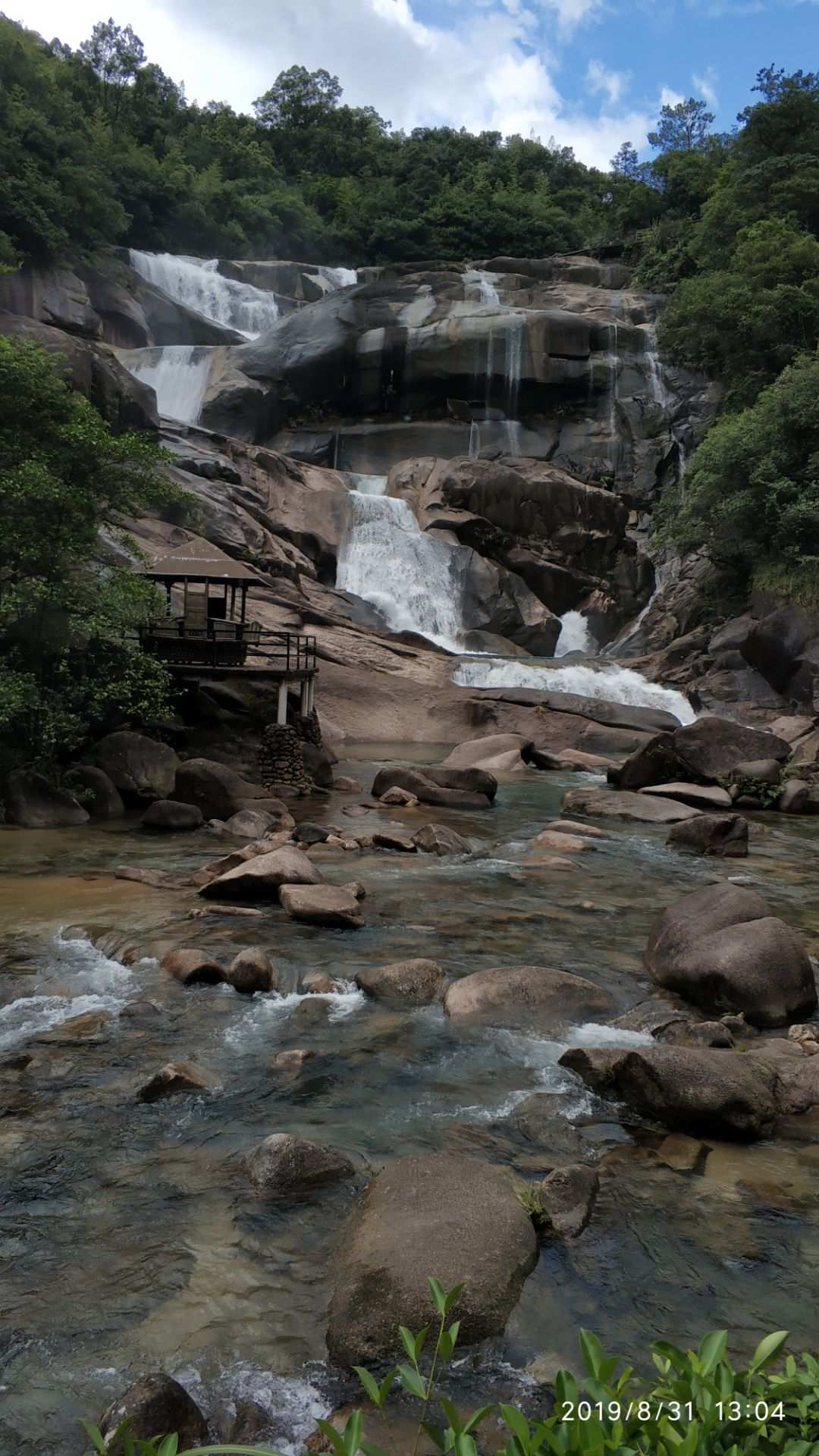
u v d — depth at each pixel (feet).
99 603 53.47
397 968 25.81
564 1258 13.89
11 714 49.52
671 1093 18.13
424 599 126.72
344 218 240.94
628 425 156.76
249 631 67.62
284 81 288.51
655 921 30.35
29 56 196.85
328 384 161.79
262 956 25.93
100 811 52.44
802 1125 18.40
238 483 127.13
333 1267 13.65
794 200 163.32
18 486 49.93
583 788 66.49
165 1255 13.94
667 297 175.42
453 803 60.80
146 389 124.16
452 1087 19.81
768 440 110.22
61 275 148.36
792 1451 6.29
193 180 217.15
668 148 257.96
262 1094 19.30
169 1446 6.33
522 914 34.09
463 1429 6.51
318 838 46.52
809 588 102.78
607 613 140.26
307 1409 11.03
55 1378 11.53
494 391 159.12
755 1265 13.87
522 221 225.35
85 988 25.26
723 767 67.56
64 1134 17.46
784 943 25.17
